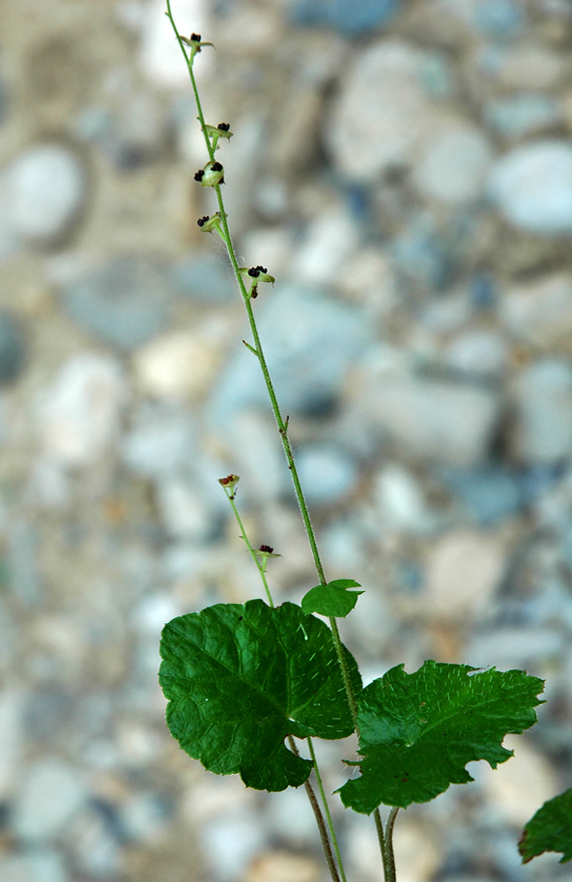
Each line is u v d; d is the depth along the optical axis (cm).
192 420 255
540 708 188
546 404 231
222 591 222
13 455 261
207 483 240
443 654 202
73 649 222
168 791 195
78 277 288
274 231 289
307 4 318
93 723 208
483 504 222
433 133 280
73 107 324
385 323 258
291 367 253
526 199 261
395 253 270
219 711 57
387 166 282
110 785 196
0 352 274
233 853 181
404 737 56
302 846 180
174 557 232
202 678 58
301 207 289
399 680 57
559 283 249
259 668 58
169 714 57
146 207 303
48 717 210
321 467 234
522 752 178
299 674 58
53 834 190
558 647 197
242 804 189
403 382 239
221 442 246
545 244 258
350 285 269
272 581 219
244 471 239
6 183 309
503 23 304
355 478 232
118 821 190
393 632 209
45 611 231
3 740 206
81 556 238
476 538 218
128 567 233
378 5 313
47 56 336
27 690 216
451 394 233
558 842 53
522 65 290
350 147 288
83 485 250
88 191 307
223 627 58
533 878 166
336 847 57
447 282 264
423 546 220
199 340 268
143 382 265
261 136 295
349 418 243
